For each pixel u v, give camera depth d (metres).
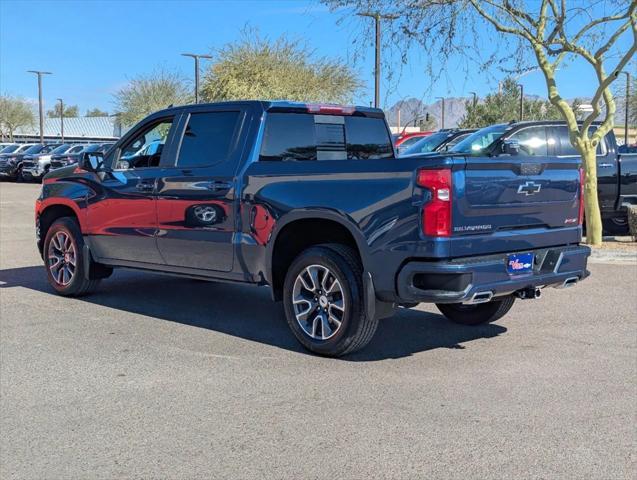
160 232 7.14
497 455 4.02
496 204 5.48
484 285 5.38
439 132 15.07
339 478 3.76
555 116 42.78
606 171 13.05
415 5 11.05
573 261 6.08
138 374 5.52
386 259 5.42
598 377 5.42
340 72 40.34
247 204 6.33
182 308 7.88
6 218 17.94
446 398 4.95
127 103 53.94
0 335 6.68
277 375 5.48
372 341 6.49
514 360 5.87
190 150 7.00
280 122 6.69
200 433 4.38
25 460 4.02
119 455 4.07
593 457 4.00
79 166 8.20
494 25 11.35
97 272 8.21
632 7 10.61
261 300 8.33
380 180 5.46
